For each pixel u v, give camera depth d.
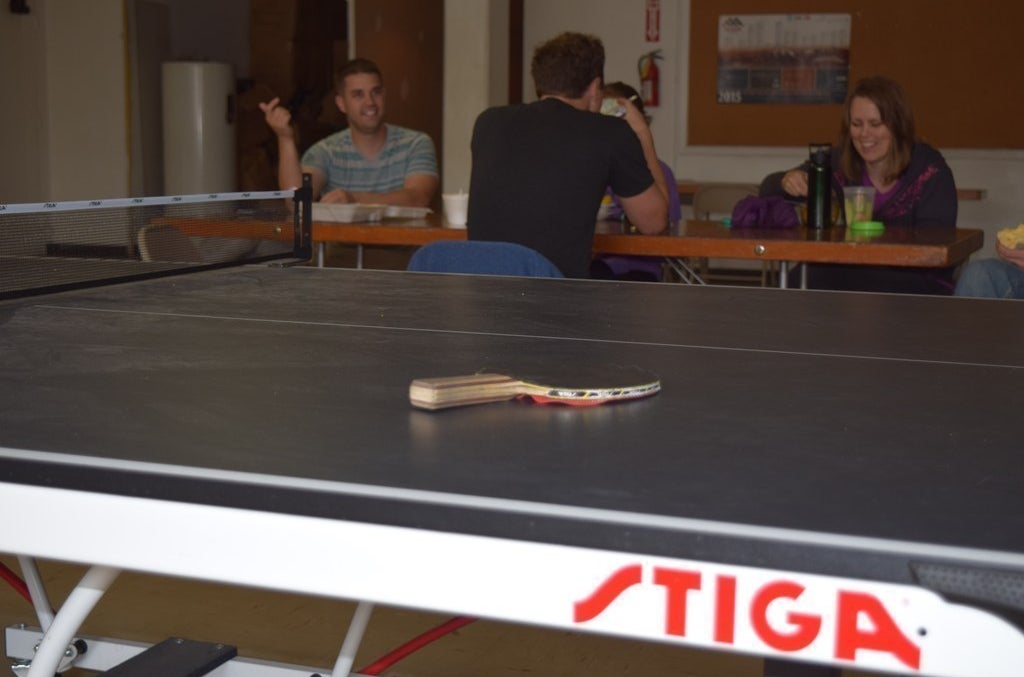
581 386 1.27
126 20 9.67
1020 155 8.27
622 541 0.86
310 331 1.74
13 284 2.21
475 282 2.37
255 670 1.96
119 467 0.98
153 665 1.92
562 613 0.88
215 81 9.88
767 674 1.34
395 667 2.36
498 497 0.92
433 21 8.80
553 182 3.40
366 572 0.92
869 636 0.82
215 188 9.98
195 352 1.56
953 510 0.92
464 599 0.90
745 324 1.88
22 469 1.00
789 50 8.66
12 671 2.18
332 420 1.19
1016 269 3.11
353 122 4.68
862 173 4.03
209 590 2.75
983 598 0.80
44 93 9.77
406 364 1.50
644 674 2.34
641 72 8.96
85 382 1.36
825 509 0.92
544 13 9.08
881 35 8.45
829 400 1.32
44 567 2.85
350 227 3.90
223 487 0.95
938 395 1.36
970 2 8.23
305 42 10.21
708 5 8.78
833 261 3.39
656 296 2.19
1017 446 1.13
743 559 0.84
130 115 9.83
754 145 8.85
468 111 7.68
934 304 2.12
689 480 0.99
